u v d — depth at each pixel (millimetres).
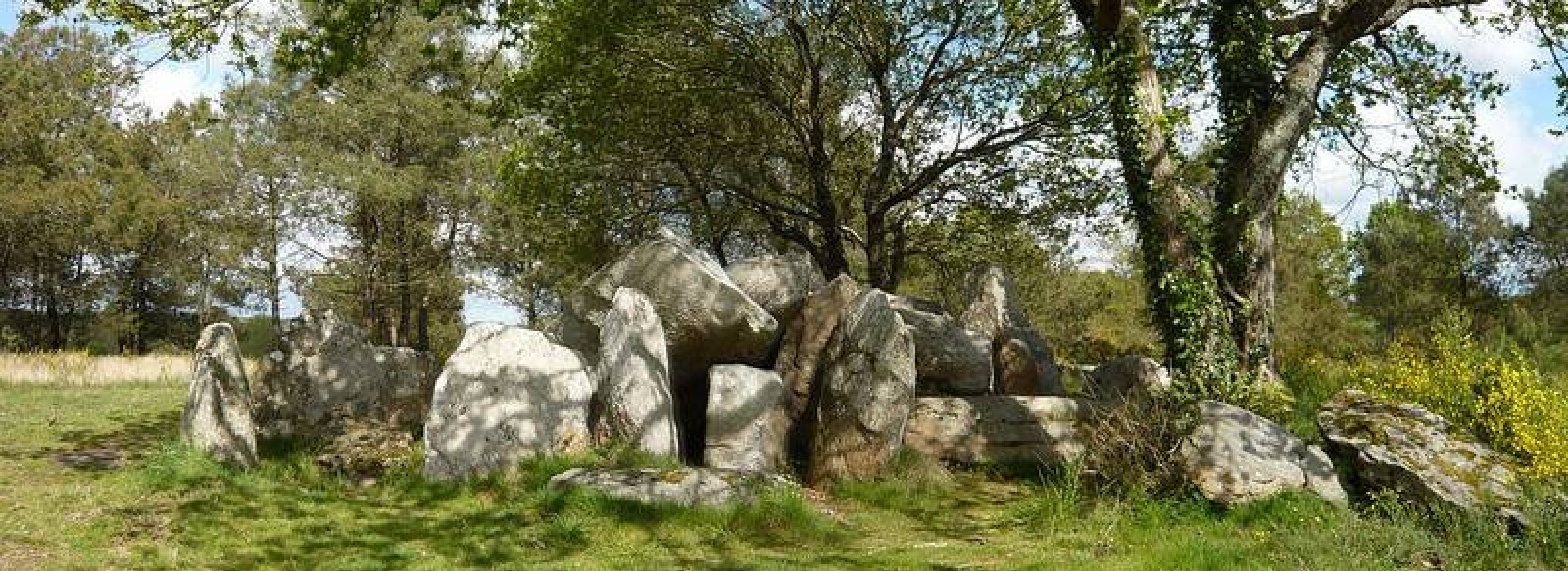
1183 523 8828
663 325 11594
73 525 8367
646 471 9414
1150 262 11688
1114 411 10695
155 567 7461
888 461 10695
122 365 23766
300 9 18141
